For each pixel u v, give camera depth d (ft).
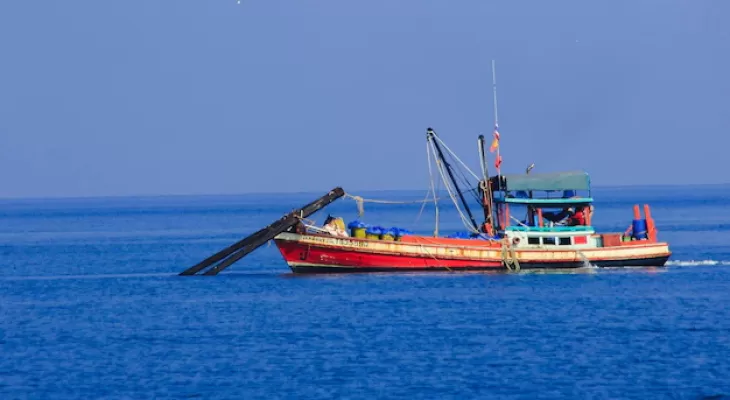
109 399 574.97
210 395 579.07
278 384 599.57
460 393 575.38
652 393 571.28
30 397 581.53
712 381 594.65
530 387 586.45
